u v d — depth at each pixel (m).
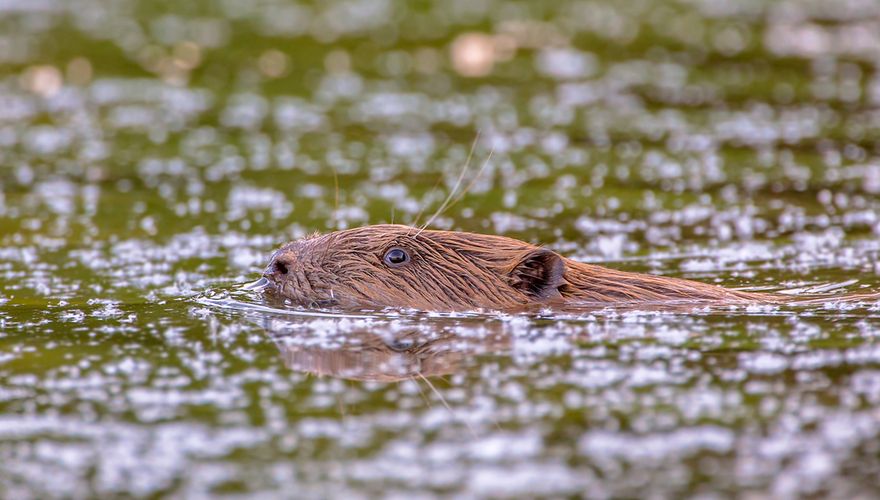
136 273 26.16
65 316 22.27
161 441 16.19
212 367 19.00
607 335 20.34
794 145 38.88
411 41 54.84
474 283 22.69
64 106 44.69
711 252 28.00
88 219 31.66
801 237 29.22
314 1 62.94
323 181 35.53
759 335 20.17
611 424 16.45
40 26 57.03
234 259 27.55
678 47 53.44
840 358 18.84
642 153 38.31
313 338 20.50
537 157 38.06
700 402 17.12
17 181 35.72
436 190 34.53
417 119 42.84
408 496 14.54
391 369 18.81
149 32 56.00
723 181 35.12
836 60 50.62
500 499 14.41
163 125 42.31
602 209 32.41
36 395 17.91
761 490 14.52
